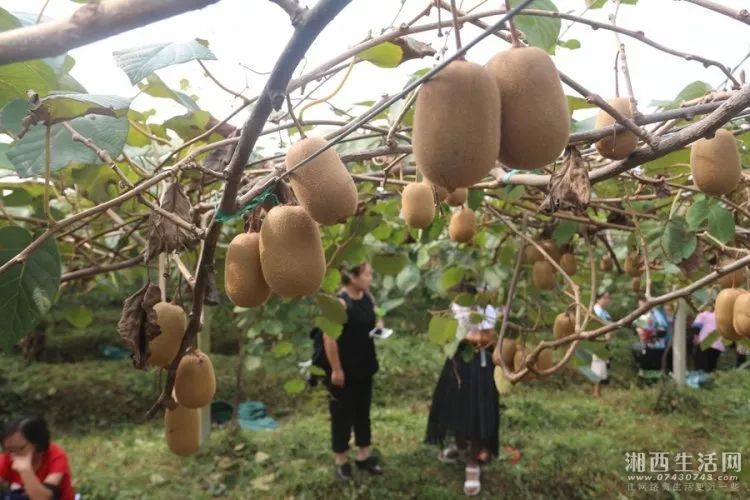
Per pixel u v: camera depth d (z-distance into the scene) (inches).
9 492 110.0
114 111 39.1
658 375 259.9
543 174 70.5
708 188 50.5
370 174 87.3
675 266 89.2
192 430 57.0
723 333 78.5
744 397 237.5
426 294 200.8
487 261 142.9
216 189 86.8
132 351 46.8
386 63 51.6
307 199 37.7
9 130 37.7
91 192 74.1
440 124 29.4
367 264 162.2
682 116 46.9
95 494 159.9
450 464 179.2
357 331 163.8
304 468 175.8
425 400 249.4
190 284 49.9
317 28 25.6
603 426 210.7
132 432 216.8
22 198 75.2
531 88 30.3
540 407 226.1
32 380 261.4
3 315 42.6
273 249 39.9
